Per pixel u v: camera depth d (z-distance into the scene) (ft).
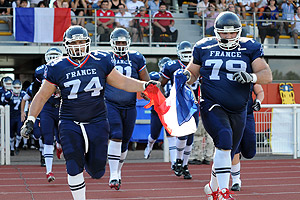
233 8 70.33
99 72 20.29
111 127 28.84
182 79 22.41
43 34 62.59
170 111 22.67
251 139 28.99
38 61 71.61
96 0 67.15
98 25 64.95
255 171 41.52
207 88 22.34
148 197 28.22
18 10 62.03
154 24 66.85
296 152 51.19
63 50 63.98
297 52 72.28
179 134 22.71
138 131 59.11
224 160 21.48
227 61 21.99
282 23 71.92
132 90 21.02
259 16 71.77
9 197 28.63
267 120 50.29
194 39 68.54
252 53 22.04
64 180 35.86
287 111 50.78
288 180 35.99
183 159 36.55
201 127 45.24
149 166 45.03
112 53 30.04
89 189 31.42
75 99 20.16
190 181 35.14
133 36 66.13
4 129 47.01
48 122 33.60
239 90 22.12
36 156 55.11
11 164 46.98
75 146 19.98
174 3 71.77
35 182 34.91
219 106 22.12
